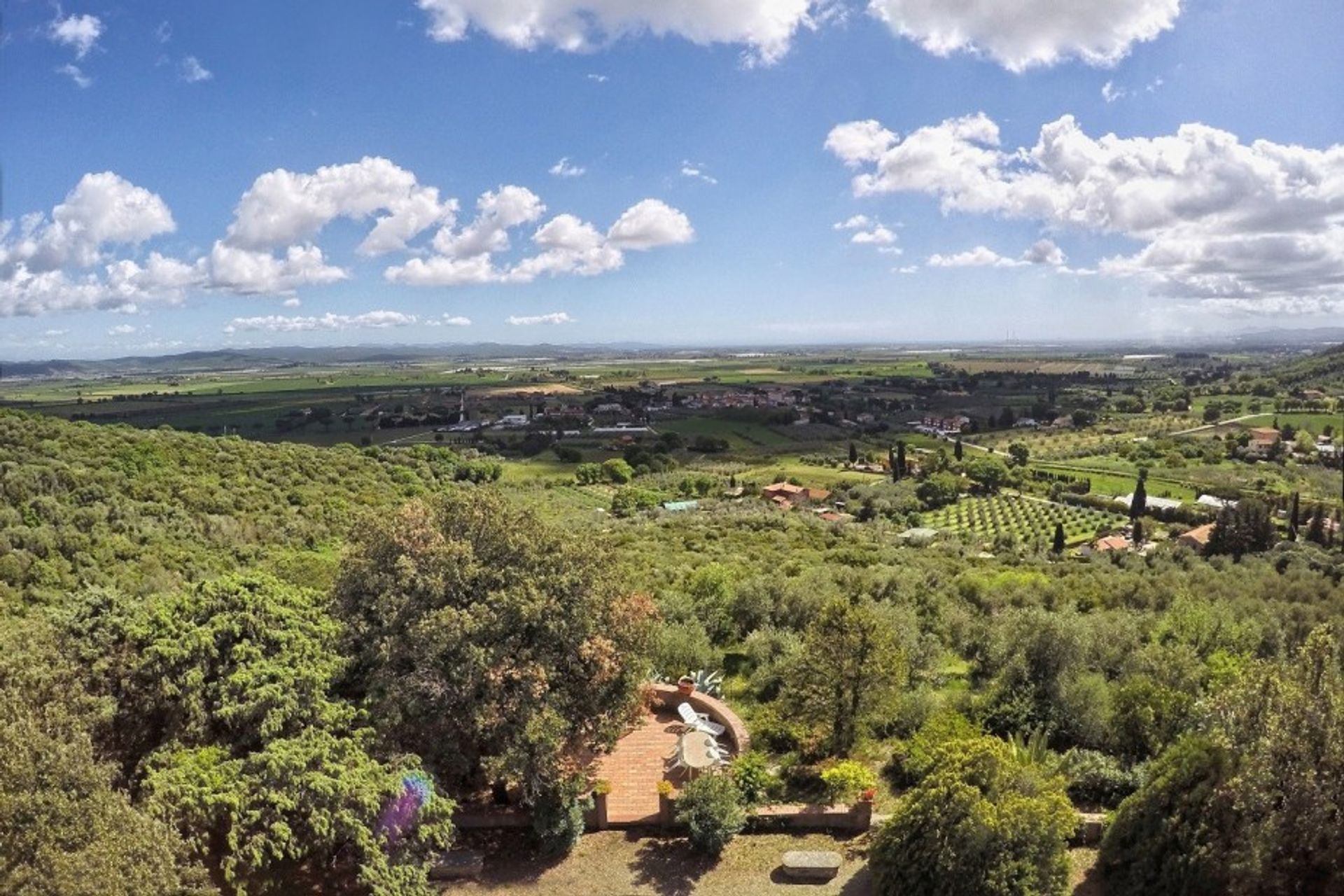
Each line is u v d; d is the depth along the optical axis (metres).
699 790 15.45
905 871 12.81
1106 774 16.66
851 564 47.88
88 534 40.97
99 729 14.41
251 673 14.77
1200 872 12.40
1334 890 12.51
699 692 21.89
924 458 130.88
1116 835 13.71
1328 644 13.78
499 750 15.13
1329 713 12.81
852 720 18.62
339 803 12.94
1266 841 12.25
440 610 15.88
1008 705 19.72
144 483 51.47
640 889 14.24
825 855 14.61
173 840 11.61
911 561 52.16
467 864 14.62
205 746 14.27
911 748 17.89
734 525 70.75
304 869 14.20
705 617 28.61
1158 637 26.33
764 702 22.39
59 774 11.27
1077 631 21.48
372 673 15.79
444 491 19.45
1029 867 12.34
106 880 10.15
